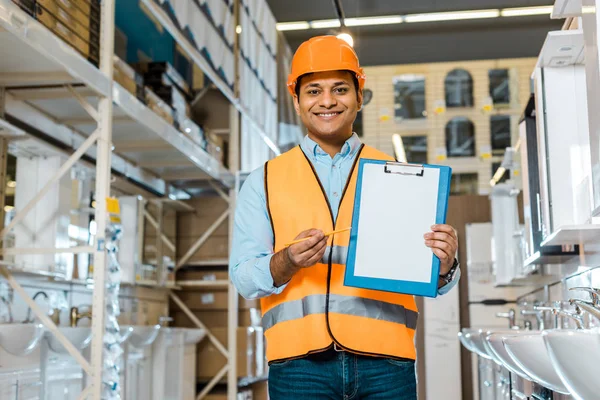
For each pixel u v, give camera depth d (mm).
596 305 2305
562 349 1497
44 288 4004
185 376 5402
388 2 7613
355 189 1606
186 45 4434
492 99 8469
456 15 7758
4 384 3154
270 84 6805
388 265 1534
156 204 5363
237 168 5957
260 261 1567
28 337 2939
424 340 7195
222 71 5207
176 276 6055
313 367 1567
